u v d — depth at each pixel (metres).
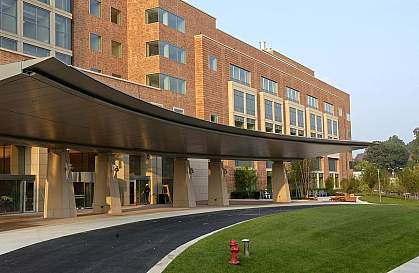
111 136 26.06
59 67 13.39
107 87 16.09
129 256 12.98
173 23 51.78
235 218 25.39
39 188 35.22
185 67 53.03
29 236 17.33
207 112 54.72
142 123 22.72
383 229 21.14
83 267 11.50
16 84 13.95
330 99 93.69
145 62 49.75
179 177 38.59
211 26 58.72
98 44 46.91
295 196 60.78
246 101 62.91
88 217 26.59
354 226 20.94
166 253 13.47
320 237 17.38
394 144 152.88
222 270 11.27
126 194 43.75
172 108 50.31
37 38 38.84
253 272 11.37
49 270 11.16
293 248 14.72
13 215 31.08
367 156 155.75
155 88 46.34
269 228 18.91
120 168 43.59
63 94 15.70
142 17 50.31
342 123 99.50
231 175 59.41
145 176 47.47
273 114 70.00
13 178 33.53
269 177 68.69
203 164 54.47
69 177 27.52
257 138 31.62
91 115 19.67
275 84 72.31
